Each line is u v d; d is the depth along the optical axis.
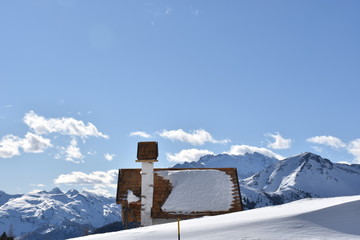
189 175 35.81
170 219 32.22
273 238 17.31
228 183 34.94
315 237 17.03
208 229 20.66
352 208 20.91
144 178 33.62
